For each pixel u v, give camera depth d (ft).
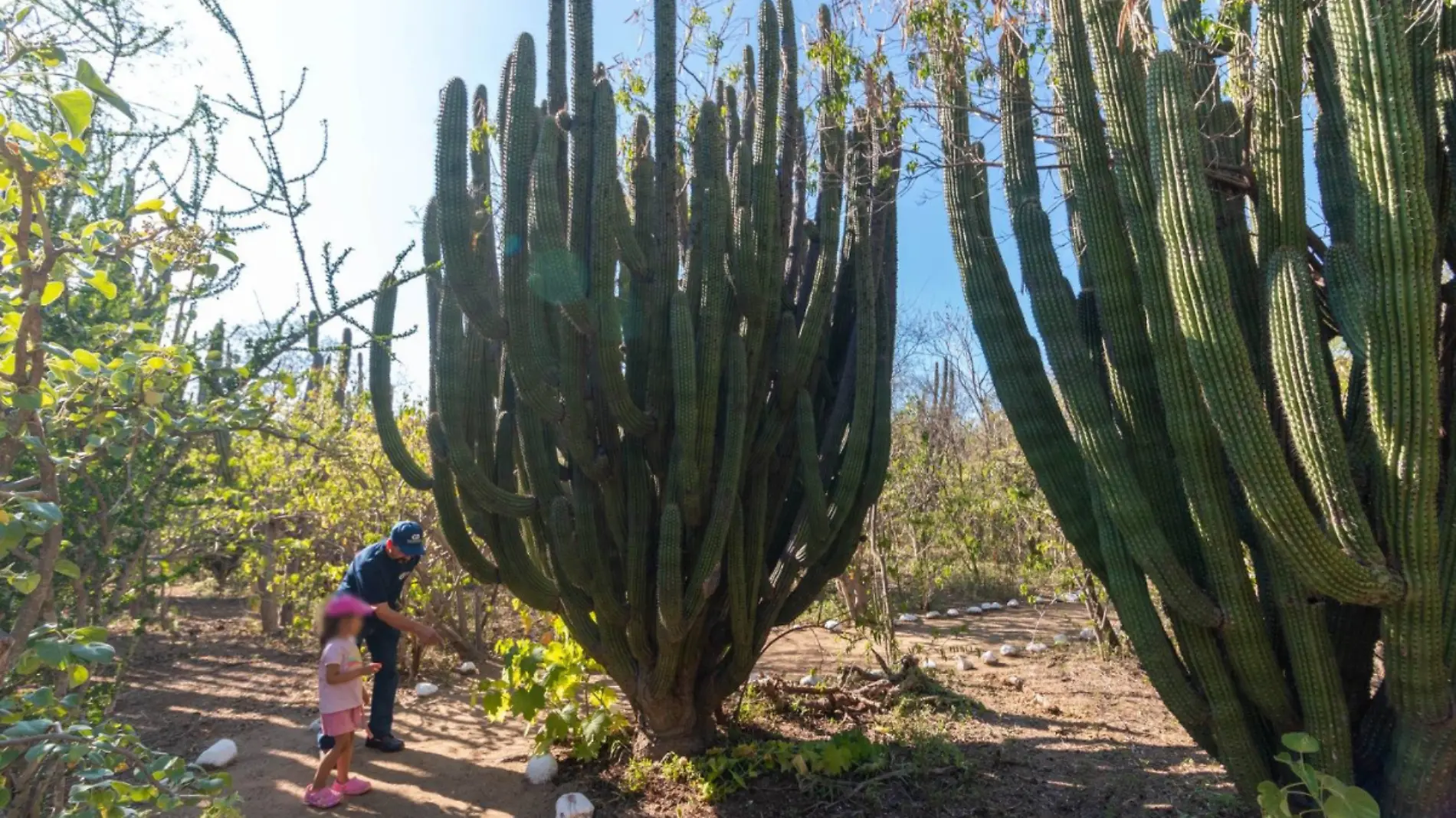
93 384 7.71
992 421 43.29
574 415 12.45
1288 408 8.52
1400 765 9.01
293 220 9.71
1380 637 9.80
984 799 12.55
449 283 11.88
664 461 13.34
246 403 9.48
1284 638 9.98
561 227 11.68
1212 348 8.53
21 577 6.60
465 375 12.81
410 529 15.65
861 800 12.58
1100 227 10.39
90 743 6.40
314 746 16.15
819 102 15.02
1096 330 11.57
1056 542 24.66
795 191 15.75
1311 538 8.26
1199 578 10.14
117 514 9.56
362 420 23.86
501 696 14.73
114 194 10.37
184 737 16.67
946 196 12.33
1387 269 8.09
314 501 22.21
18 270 7.03
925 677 18.07
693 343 12.21
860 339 14.16
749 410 13.50
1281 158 9.53
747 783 13.23
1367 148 8.16
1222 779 12.99
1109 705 17.62
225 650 24.26
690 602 12.53
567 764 14.74
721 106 16.06
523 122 12.10
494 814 13.03
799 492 15.37
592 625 14.01
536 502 13.20
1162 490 10.30
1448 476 9.04
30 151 6.24
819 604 27.96
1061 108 11.35
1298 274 8.56
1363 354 8.69
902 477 28.53
